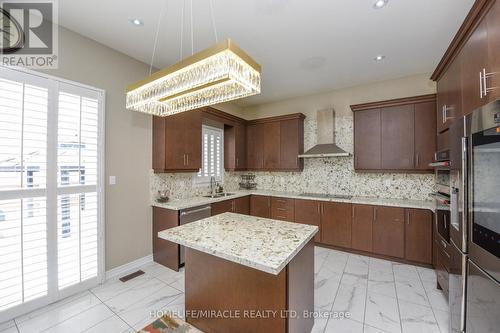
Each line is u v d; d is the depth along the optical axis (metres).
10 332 1.73
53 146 2.09
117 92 2.69
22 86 1.90
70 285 2.22
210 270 1.64
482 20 1.52
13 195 1.84
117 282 2.51
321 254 3.34
